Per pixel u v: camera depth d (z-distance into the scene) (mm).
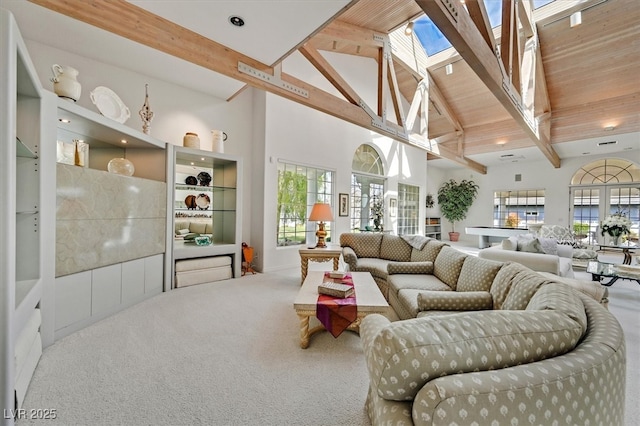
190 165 4395
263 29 2379
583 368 828
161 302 3164
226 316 2771
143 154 3629
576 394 803
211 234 4555
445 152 6641
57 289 2258
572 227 7730
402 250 3914
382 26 4609
